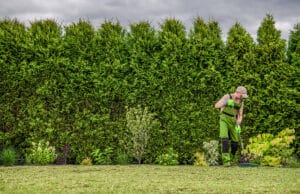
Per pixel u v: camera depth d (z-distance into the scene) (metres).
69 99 19.06
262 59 19.25
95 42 19.19
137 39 19.30
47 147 18.86
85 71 19.08
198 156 18.58
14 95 18.83
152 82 19.09
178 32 19.44
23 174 13.72
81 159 19.03
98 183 11.55
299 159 19.25
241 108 17.50
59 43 19.12
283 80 19.19
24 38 19.00
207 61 19.17
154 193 9.88
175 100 19.12
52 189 10.48
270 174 13.95
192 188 10.68
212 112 19.14
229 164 17.31
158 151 19.12
